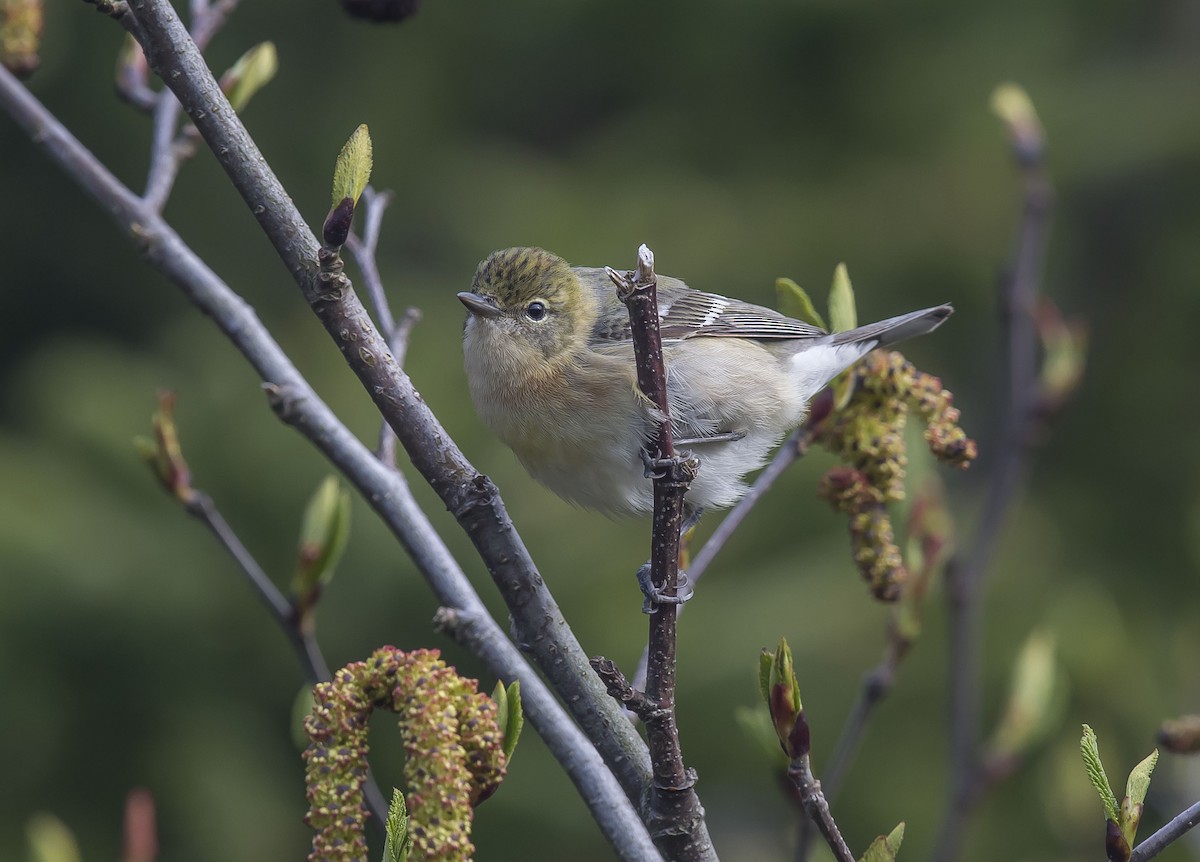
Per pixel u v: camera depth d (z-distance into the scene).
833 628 14.35
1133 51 19.30
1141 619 16.36
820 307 18.03
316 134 19.75
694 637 14.32
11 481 14.58
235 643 14.64
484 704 3.67
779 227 18.41
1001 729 6.20
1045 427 6.95
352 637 14.27
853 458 5.70
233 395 15.53
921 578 5.73
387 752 14.07
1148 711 10.31
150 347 19.86
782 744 4.02
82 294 20.34
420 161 19.56
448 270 18.20
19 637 14.20
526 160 19.72
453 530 13.68
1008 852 12.92
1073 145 18.09
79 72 19.30
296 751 14.95
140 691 14.60
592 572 14.21
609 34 19.88
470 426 15.43
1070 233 19.09
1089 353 18.62
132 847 4.87
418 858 3.48
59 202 20.19
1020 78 18.75
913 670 14.20
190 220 19.48
